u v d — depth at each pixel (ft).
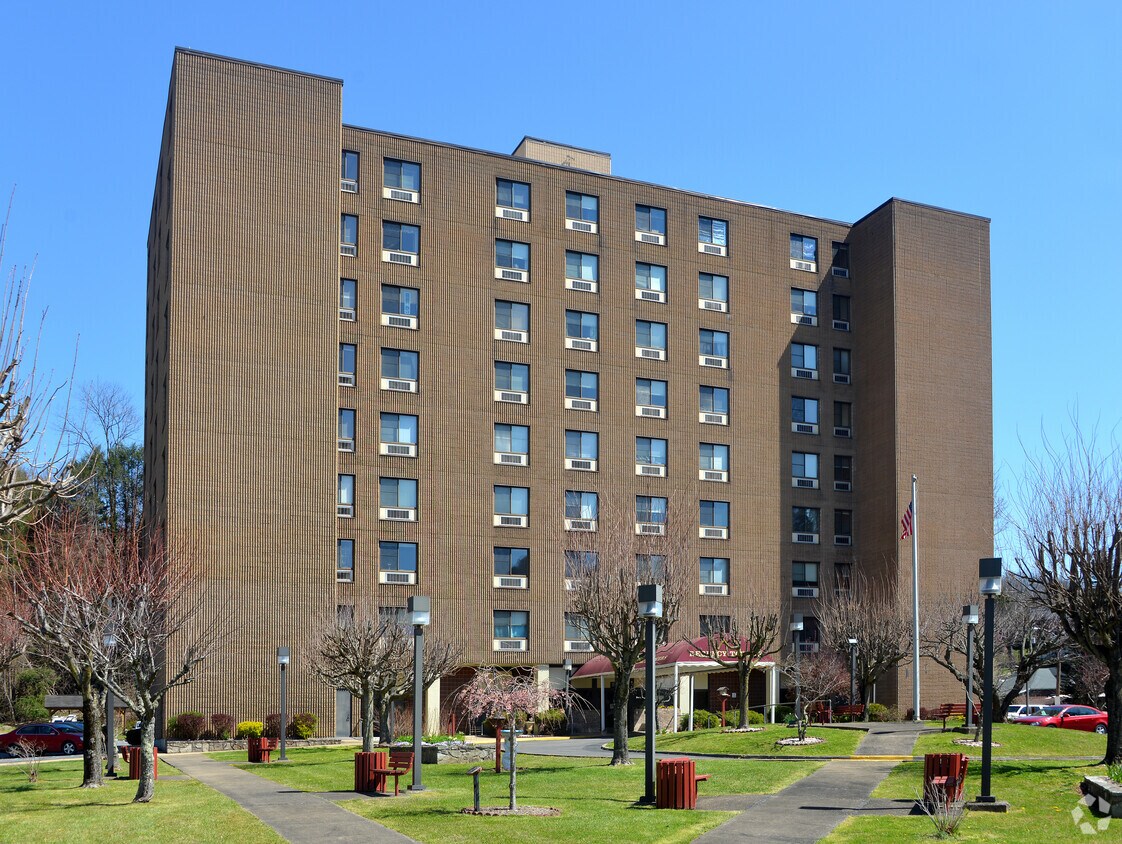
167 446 163.94
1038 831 61.46
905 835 61.26
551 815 70.28
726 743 121.70
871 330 220.02
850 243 226.99
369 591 176.45
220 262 168.14
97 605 102.78
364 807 76.74
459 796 81.20
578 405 196.65
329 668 140.46
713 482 206.18
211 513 162.09
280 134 174.70
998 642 168.55
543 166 200.03
